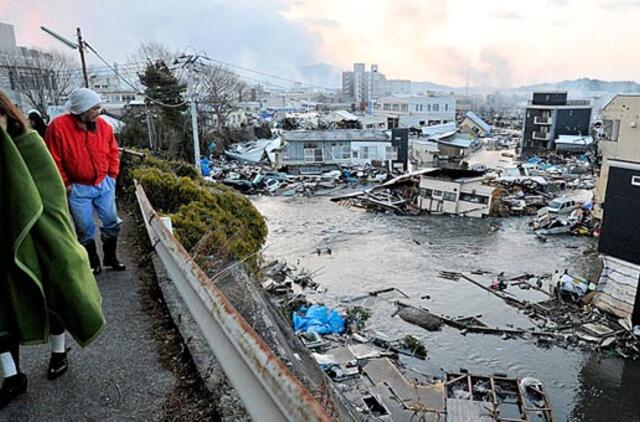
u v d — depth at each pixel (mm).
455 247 19125
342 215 24312
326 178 32625
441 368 10250
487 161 43062
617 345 11312
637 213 12344
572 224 21562
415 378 9727
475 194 24562
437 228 22156
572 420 8820
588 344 11336
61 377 1978
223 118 42344
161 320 2531
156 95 26125
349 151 35875
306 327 11297
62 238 1616
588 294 13672
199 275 1770
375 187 29781
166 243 2383
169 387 1913
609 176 13102
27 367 2053
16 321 1567
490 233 21234
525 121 47031
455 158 40781
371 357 10203
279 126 54844
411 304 13492
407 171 35969
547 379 10000
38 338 1601
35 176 1595
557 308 13320
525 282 15312
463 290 14617
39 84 26141
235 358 1345
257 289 2477
